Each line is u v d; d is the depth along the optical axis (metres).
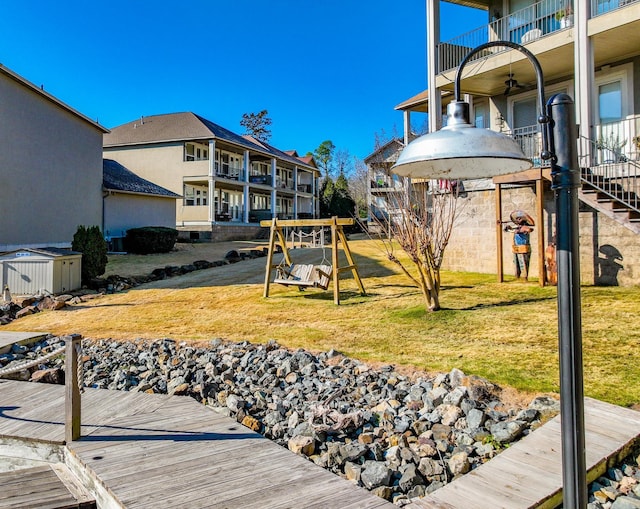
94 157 18.48
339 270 9.00
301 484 2.78
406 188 8.15
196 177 26.02
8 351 6.50
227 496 2.64
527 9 12.23
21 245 14.30
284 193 36.66
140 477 2.86
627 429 3.38
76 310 9.24
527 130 12.90
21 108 14.29
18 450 3.58
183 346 6.46
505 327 6.36
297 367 5.34
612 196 8.27
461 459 3.10
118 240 19.27
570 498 1.80
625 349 5.12
